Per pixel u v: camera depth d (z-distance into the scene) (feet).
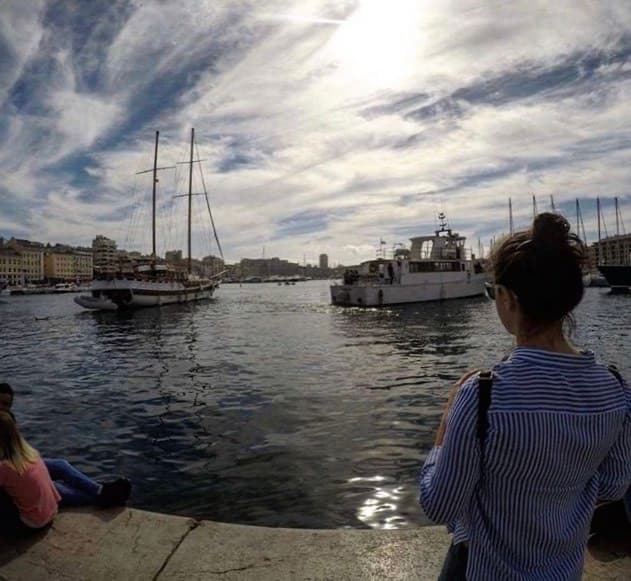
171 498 19.60
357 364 51.26
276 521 17.67
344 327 92.68
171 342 75.00
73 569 9.83
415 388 38.93
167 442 26.45
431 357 55.83
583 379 4.31
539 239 4.51
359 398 35.65
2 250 544.21
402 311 127.65
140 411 33.37
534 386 4.17
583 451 4.12
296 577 9.34
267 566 9.70
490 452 4.15
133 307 156.76
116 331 94.68
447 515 4.36
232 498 19.48
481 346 64.08
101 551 10.39
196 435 27.53
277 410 32.58
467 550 4.68
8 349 71.36
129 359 58.75
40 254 590.96
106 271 156.87
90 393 39.88
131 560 10.07
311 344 69.00
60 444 26.61
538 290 4.35
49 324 114.52
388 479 20.94
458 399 4.41
